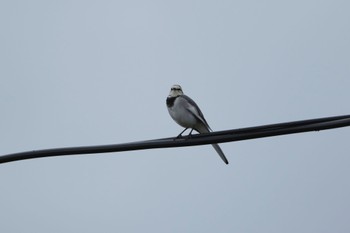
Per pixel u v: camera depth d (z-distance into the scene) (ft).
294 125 41.22
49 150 40.88
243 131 41.86
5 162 40.57
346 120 40.55
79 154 41.22
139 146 41.81
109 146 41.52
